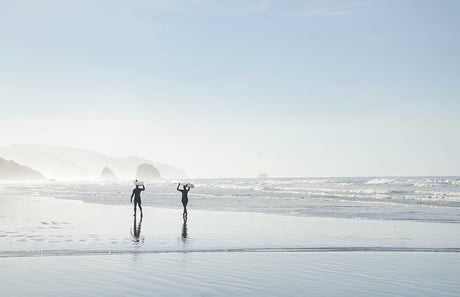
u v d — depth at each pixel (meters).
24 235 16.59
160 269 10.38
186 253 12.81
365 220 23.11
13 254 12.47
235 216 25.62
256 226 20.25
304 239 15.94
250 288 8.55
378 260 11.82
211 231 18.23
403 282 9.15
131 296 7.89
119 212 28.45
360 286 8.77
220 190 66.06
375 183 66.31
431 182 58.16
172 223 21.44
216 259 11.84
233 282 9.05
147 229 18.84
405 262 11.55
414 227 19.91
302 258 12.09
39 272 9.97
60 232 17.58
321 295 8.05
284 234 17.34
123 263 11.16
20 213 27.44
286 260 11.74
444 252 13.30
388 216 25.28
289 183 78.88
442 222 22.05
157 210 30.42
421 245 14.62
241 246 14.20
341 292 8.28
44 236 16.30
